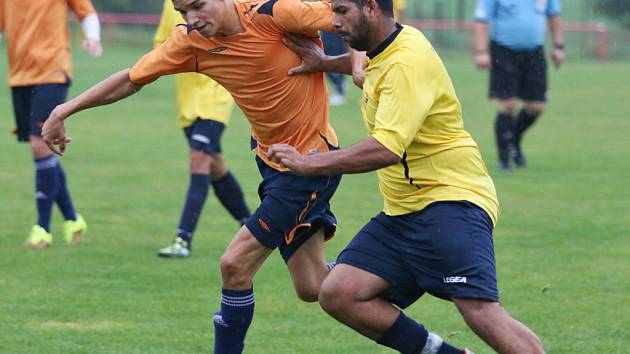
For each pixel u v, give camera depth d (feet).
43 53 67.15
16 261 64.95
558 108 160.25
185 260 65.77
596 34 257.55
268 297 57.62
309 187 44.14
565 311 54.24
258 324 52.44
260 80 43.86
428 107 36.70
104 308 54.70
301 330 51.49
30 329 50.78
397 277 39.06
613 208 82.74
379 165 36.37
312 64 43.96
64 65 67.77
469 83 193.77
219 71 43.96
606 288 58.80
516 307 54.95
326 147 45.34
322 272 46.06
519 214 80.43
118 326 51.52
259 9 43.11
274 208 43.86
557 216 79.61
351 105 163.32
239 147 119.65
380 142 36.19
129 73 43.75
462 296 37.11
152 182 96.02
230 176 69.36
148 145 120.57
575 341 49.29
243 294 43.73
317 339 49.98
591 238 72.02
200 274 62.23
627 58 254.06
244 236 43.80
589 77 208.33
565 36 260.01
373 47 37.65
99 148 117.70
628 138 127.13
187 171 102.58
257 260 43.75
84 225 70.90
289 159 36.60
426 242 38.04
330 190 45.19
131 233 74.02
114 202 85.97
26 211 81.46
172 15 67.05
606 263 64.69
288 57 43.83
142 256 66.80
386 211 39.65
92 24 70.33
